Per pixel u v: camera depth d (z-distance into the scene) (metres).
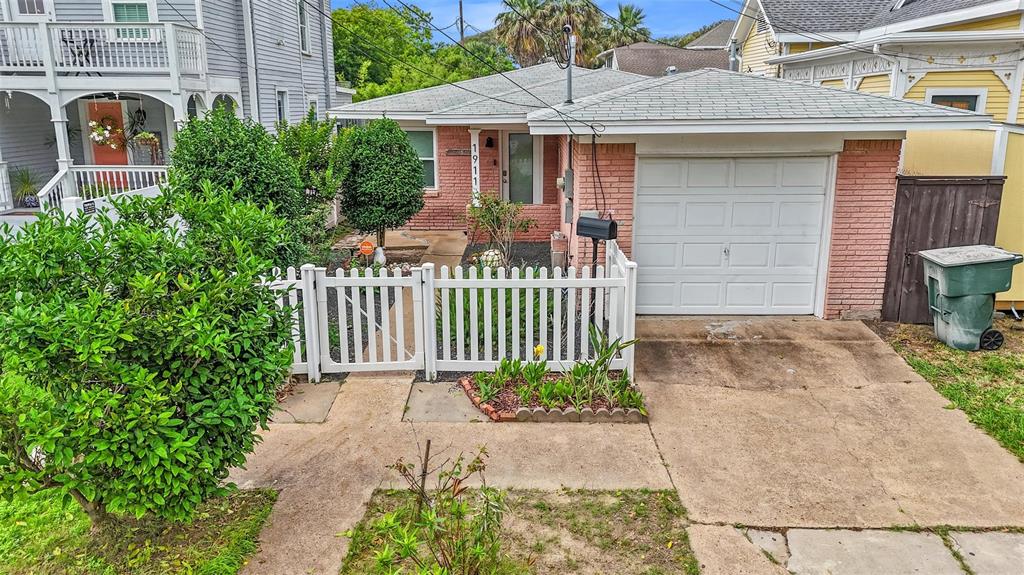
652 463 5.71
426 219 16.58
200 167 9.11
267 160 9.39
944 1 16.06
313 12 22.84
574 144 9.99
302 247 9.12
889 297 9.23
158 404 3.94
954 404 6.80
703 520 4.95
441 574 3.68
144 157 16.42
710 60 34.34
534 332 8.41
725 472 5.58
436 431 6.21
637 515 5.00
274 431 6.18
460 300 7.27
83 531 4.65
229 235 4.83
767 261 9.35
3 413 3.76
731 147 8.82
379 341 8.61
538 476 5.49
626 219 9.11
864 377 7.49
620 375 7.22
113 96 16.14
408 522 4.80
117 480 3.97
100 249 4.39
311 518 4.92
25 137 15.59
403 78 36.22
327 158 12.82
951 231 8.98
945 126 8.16
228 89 16.31
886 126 8.20
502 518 4.82
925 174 10.50
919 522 4.92
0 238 4.35
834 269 9.17
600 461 5.73
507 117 13.56
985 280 8.03
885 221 8.98
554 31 40.44
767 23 19.17
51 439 3.63
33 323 3.69
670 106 8.55
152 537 4.59
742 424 6.42
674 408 6.74
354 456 5.77
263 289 4.65
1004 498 5.22
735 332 8.85
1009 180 9.29
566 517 4.96
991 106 13.97
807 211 9.16
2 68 13.58
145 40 14.49
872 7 19.16
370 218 13.27
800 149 8.80
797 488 5.36
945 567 4.45
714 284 9.44
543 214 15.48
